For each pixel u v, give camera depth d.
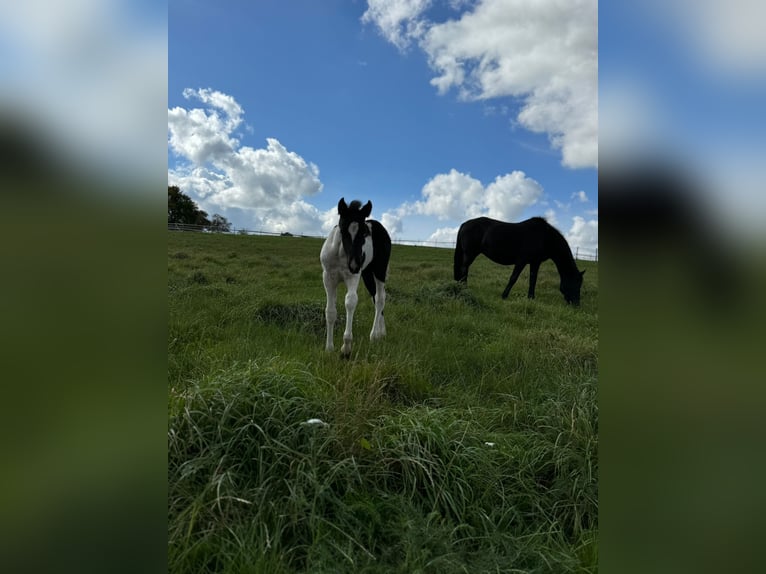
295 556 1.81
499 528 2.10
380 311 5.27
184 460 2.09
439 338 4.95
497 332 5.45
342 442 2.33
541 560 1.84
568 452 2.49
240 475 2.09
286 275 10.30
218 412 2.32
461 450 2.43
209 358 3.53
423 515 2.05
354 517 1.94
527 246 8.54
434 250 24.55
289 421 2.41
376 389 3.06
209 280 8.29
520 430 2.94
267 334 4.63
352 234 4.52
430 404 3.20
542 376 3.83
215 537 1.76
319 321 5.50
